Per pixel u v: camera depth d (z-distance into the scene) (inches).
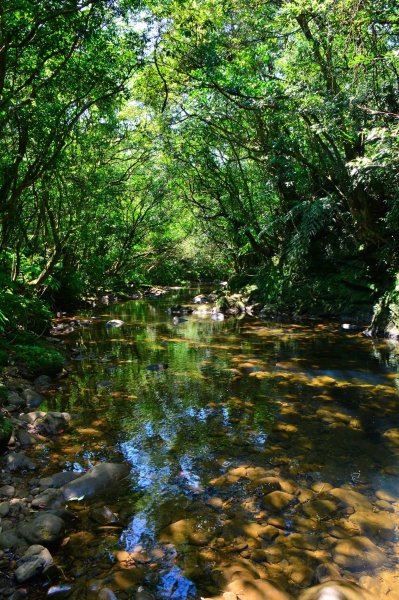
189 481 155.6
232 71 447.8
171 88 554.9
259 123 582.6
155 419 215.9
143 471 162.9
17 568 106.8
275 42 467.2
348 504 140.6
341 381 280.1
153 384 276.4
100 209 624.4
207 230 946.1
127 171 759.7
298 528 128.3
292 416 219.6
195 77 466.0
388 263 501.0
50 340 399.5
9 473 157.8
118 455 175.9
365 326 487.5
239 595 101.1
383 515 135.0
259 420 214.5
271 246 756.0
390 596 101.0
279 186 642.8
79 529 127.1
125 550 117.8
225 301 698.2
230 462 170.6
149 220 1025.5
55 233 478.3
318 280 596.7
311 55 413.7
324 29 379.2
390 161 351.9
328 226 600.7
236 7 441.7
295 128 491.8
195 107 541.0
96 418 216.7
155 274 1425.9
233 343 414.3
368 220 483.8
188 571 109.8
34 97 288.8
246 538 123.4
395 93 380.2
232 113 553.3
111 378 290.5
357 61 323.9
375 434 196.9
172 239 1318.9
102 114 466.9
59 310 683.4
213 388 267.7
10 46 236.5
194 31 418.9
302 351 372.5
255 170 722.2
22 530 120.0
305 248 561.9
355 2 306.0
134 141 699.4
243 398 248.2
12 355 285.0
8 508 131.6
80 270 741.3
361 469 164.9
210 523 130.5
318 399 245.4
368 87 369.7
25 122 302.7
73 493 143.1
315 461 171.3
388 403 237.5
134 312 690.2
